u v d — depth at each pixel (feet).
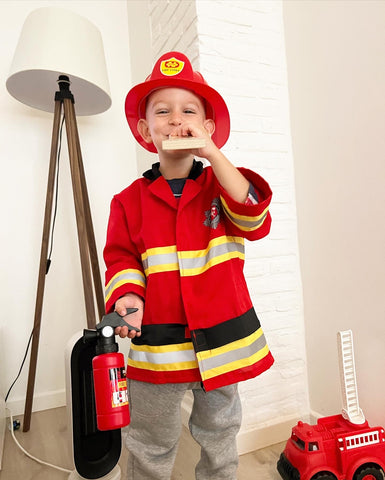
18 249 5.35
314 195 4.25
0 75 5.38
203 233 2.40
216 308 2.28
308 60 4.26
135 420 2.52
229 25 4.29
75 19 4.53
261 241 4.33
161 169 2.58
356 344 3.76
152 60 5.34
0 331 4.55
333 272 4.03
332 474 3.12
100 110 5.40
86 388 3.25
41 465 3.80
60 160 5.63
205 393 2.46
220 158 2.14
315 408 4.35
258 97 4.41
